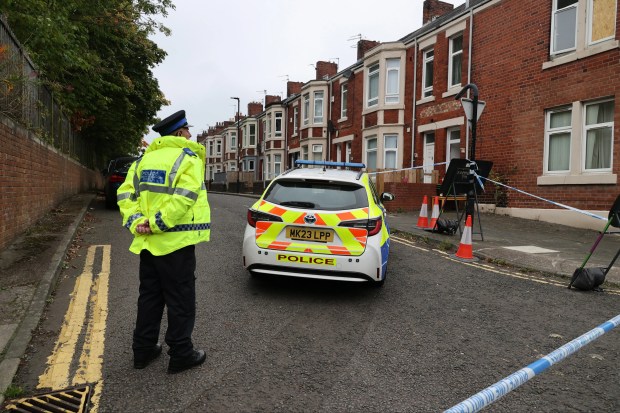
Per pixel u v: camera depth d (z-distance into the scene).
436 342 4.12
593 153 11.37
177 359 3.38
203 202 3.50
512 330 4.46
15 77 7.59
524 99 13.05
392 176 16.02
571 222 11.57
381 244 5.27
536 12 12.70
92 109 16.95
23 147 7.98
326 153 26.16
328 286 5.86
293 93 35.62
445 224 9.76
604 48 10.78
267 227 5.29
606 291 5.95
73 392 3.10
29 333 3.94
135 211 3.34
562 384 3.36
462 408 2.17
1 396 2.93
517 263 7.36
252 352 3.80
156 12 15.48
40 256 6.40
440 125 16.50
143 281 3.44
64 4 10.42
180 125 3.54
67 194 14.80
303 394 3.13
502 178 13.71
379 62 19.41
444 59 16.41
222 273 6.32
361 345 4.01
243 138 43.31
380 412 2.93
